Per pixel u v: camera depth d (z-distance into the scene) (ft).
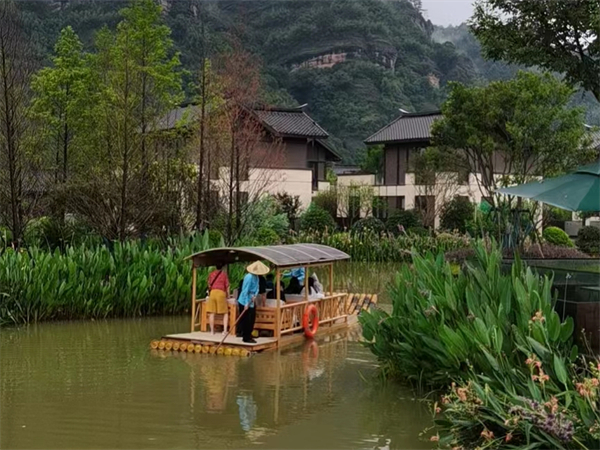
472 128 72.54
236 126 69.72
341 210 120.88
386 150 127.54
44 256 48.70
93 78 76.54
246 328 38.99
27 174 58.29
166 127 72.02
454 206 109.40
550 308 24.22
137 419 25.98
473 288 27.43
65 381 31.81
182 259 50.06
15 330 44.50
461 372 25.07
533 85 71.20
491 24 39.34
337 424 25.45
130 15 71.51
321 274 79.15
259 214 82.69
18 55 55.57
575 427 18.15
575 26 36.52
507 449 18.80
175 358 37.01
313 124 120.26
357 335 44.96
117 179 57.06
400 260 93.50
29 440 23.48
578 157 72.18
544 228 94.07
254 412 26.94
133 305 49.34
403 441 23.58
